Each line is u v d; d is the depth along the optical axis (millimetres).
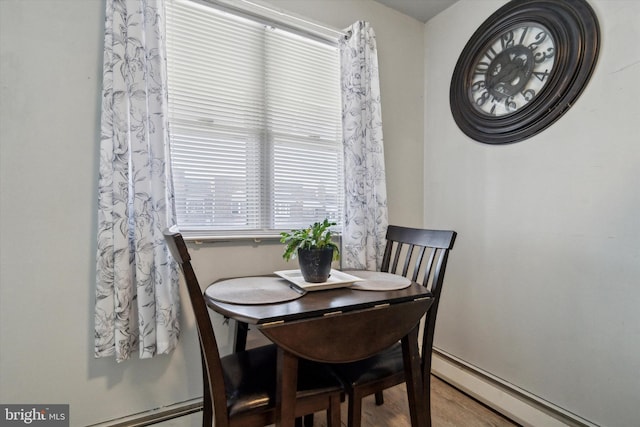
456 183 2037
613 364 1311
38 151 1230
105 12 1312
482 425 1535
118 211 1247
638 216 1247
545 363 1546
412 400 1141
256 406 954
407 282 1354
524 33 1657
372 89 1916
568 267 1466
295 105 1832
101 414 1346
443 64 2139
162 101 1356
